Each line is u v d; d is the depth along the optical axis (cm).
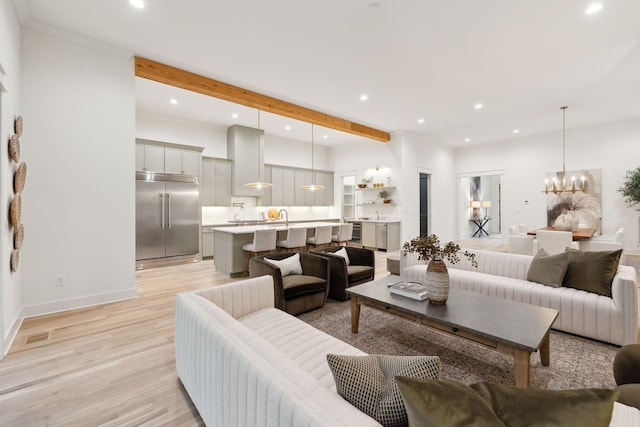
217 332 126
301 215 873
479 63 385
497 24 303
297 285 300
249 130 716
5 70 235
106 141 342
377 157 797
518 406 73
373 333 273
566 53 360
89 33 317
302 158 872
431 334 271
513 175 805
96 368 210
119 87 352
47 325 280
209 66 392
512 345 171
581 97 507
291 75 420
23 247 295
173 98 524
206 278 466
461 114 598
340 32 317
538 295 279
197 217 595
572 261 288
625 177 643
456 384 77
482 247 774
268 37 326
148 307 330
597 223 677
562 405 69
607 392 69
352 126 654
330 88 466
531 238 543
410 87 463
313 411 78
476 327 190
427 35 323
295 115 546
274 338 181
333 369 100
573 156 709
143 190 524
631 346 143
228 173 696
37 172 302
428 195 826
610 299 249
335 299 364
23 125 295
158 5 274
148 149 562
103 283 341
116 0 267
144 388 188
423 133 760
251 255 491
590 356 228
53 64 312
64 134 317
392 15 289
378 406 88
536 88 468
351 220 819
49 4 272
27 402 174
